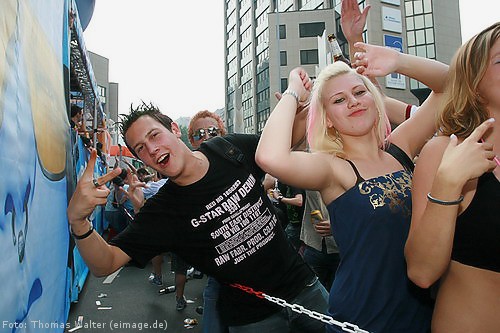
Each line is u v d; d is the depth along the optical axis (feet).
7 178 5.34
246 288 6.42
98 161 25.50
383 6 122.01
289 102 5.59
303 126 6.70
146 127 6.01
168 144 5.99
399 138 6.09
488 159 3.90
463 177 3.81
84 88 25.23
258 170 6.93
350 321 4.92
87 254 5.67
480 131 3.90
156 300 17.24
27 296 6.55
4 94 5.29
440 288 4.69
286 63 144.77
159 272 19.92
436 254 4.04
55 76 9.83
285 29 144.66
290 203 13.17
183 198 6.23
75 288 15.61
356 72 5.68
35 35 7.60
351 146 5.35
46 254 8.31
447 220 3.93
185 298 17.56
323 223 10.26
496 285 4.21
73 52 18.84
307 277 6.79
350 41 7.50
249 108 203.31
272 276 6.43
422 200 4.50
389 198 4.87
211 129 11.01
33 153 7.11
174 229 6.32
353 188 4.95
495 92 4.32
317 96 5.52
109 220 25.25
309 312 5.28
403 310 4.86
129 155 39.24
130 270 23.26
